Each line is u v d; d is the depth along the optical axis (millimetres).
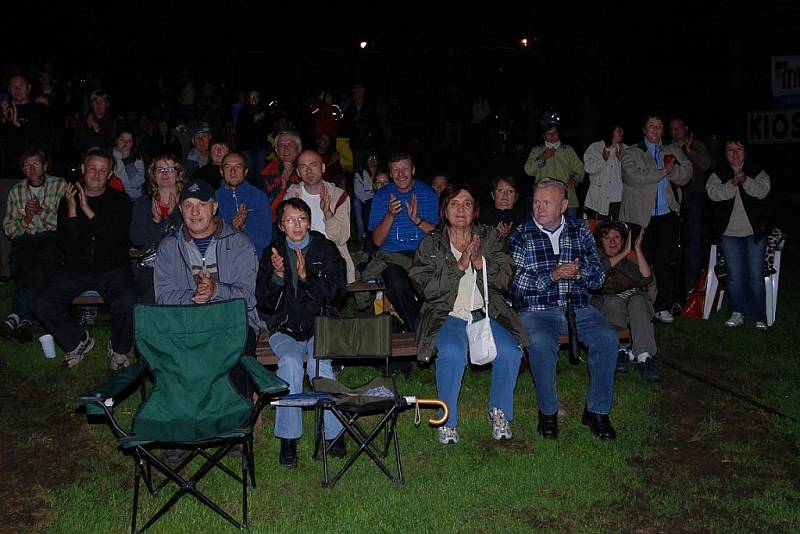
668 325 8016
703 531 4457
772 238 7914
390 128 23281
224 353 4844
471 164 21312
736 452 5395
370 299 7469
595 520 4543
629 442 5477
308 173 6867
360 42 22062
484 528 4449
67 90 17266
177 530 4375
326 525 4430
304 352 5457
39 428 5574
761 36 14766
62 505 4609
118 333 6453
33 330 7375
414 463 5191
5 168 8703
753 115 10914
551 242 5902
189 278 5426
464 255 5426
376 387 5035
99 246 6441
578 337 5727
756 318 8008
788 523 4531
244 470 4395
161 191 6535
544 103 25734
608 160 8406
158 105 19125
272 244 5465
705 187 8320
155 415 4676
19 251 7082
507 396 5469
